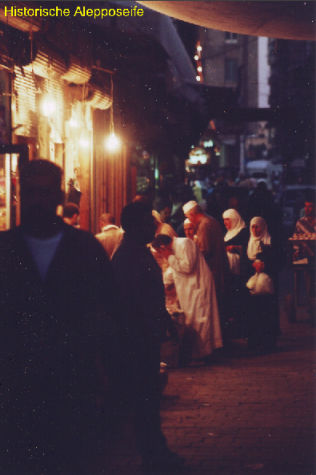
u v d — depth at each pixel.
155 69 14.12
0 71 7.48
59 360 3.87
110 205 13.29
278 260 11.14
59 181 3.98
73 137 10.62
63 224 4.00
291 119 32.88
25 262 3.87
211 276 9.45
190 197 19.89
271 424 6.66
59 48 8.95
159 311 5.61
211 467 5.54
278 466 5.55
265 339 10.20
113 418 6.25
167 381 7.59
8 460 3.94
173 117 18.00
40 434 3.93
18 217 7.04
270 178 64.69
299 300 14.48
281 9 9.16
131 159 15.62
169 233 10.20
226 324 10.37
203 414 7.00
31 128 8.43
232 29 10.32
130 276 5.54
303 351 10.08
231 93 23.67
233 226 11.68
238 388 8.02
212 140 35.38
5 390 3.92
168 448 5.52
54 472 3.95
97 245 4.06
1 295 3.87
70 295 3.89
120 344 4.47
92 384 3.98
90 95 11.18
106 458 5.68
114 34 11.80
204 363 9.27
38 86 8.67
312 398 7.55
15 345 3.88
